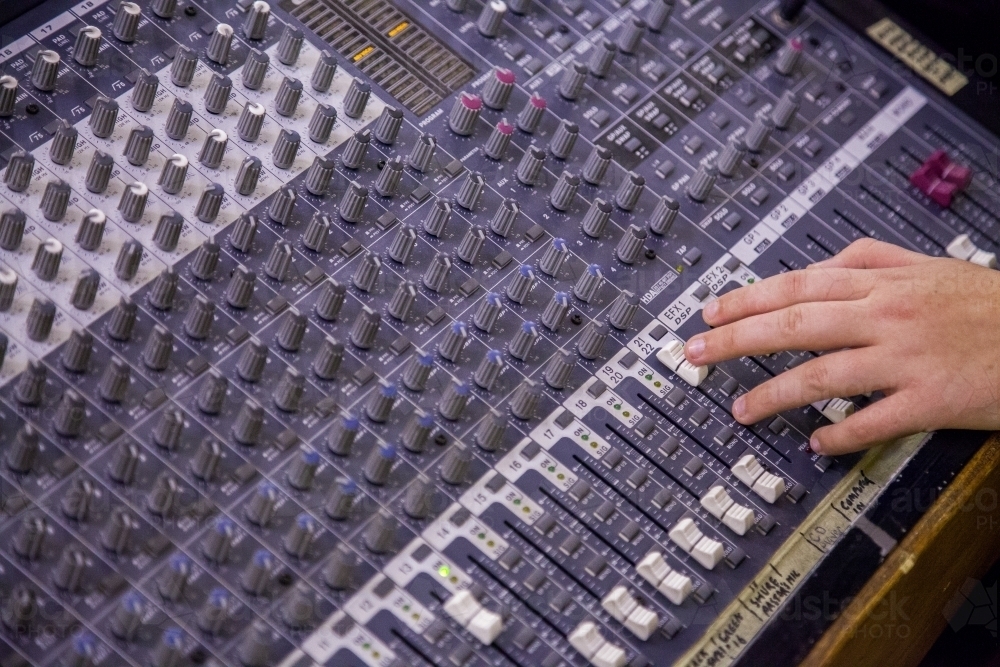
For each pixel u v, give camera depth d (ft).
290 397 6.72
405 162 7.80
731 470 7.29
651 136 8.42
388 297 7.31
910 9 9.42
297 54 7.93
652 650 6.61
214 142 7.36
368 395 6.95
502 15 8.46
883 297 7.71
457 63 8.35
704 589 6.82
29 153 7.02
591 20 8.79
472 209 7.75
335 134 7.82
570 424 7.19
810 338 7.61
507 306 7.47
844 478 7.48
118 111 7.40
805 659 6.70
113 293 6.93
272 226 7.36
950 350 7.61
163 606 6.15
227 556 6.31
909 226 8.67
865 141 8.90
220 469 6.53
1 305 6.68
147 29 7.80
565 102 8.39
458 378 7.13
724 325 7.61
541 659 6.43
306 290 7.20
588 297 7.61
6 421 6.43
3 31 7.57
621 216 8.05
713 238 8.17
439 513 6.72
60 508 6.28
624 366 7.48
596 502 6.96
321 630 6.27
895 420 7.47
